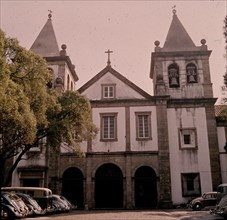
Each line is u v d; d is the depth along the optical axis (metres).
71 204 27.06
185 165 29.23
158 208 27.75
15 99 14.71
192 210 25.23
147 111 30.59
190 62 32.56
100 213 23.00
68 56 32.88
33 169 28.94
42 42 34.50
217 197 23.69
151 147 29.59
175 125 30.34
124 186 28.73
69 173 29.64
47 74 18.42
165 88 31.72
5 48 16.55
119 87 31.67
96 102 31.02
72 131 21.64
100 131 30.28
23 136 17.62
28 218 19.08
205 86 31.62
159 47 33.06
